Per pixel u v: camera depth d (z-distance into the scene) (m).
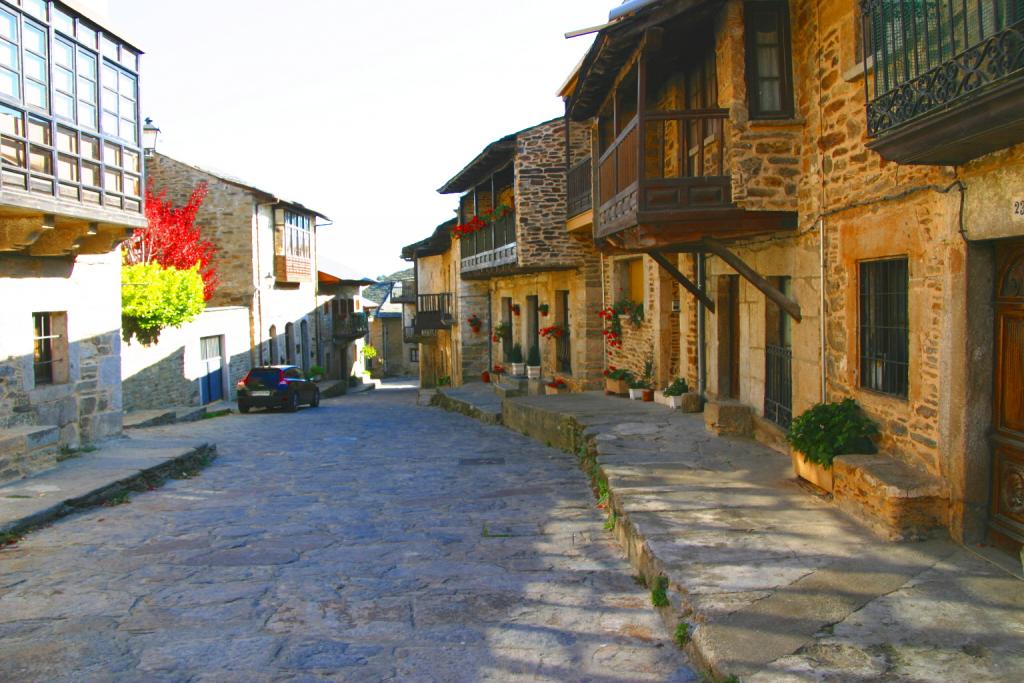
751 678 3.30
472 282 26.28
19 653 4.13
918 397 5.32
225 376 24.50
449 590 5.13
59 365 10.71
